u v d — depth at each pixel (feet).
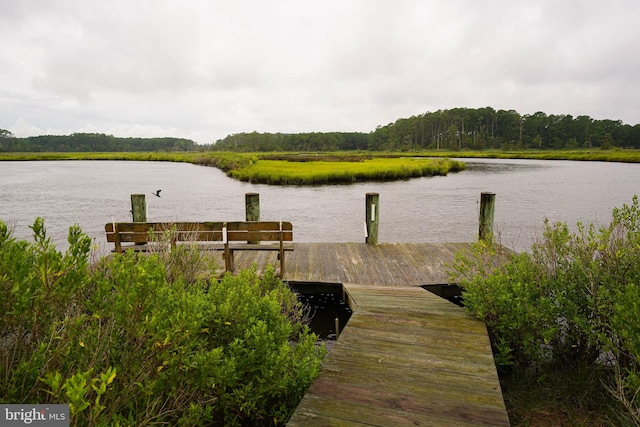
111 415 5.37
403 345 10.59
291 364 8.87
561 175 120.47
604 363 10.41
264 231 18.20
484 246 14.32
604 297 9.60
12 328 5.18
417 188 84.43
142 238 17.84
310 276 18.92
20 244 5.86
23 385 4.86
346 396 8.18
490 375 9.02
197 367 6.87
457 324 12.02
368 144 539.70
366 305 13.88
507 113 491.31
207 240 18.21
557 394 9.48
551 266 12.28
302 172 103.71
